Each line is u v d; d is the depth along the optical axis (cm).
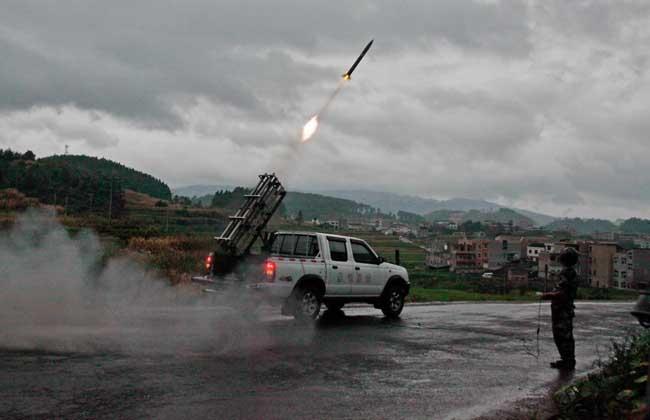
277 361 883
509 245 11350
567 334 948
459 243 11019
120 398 648
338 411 647
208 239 2588
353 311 1631
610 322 1597
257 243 1450
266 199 1386
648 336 874
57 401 625
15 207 4328
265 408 643
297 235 1401
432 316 1581
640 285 895
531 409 688
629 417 607
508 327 1404
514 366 942
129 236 2950
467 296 2542
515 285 6197
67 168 8200
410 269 10388
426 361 947
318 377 798
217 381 743
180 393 680
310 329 1220
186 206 8481
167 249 2353
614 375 754
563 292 954
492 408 687
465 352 1046
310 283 1343
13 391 653
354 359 931
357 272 1438
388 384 781
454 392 757
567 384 820
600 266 8050
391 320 1452
